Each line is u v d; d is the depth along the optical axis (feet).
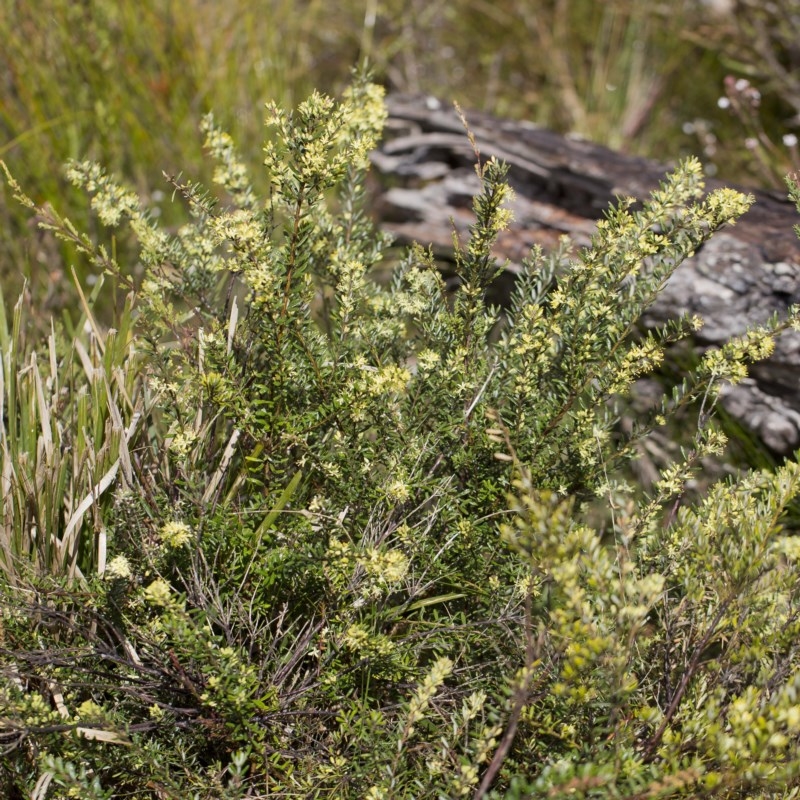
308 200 4.85
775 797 4.08
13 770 4.55
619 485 5.48
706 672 4.62
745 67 12.42
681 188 4.93
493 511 5.23
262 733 4.46
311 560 4.83
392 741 4.34
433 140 9.70
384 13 15.20
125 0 11.02
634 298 5.18
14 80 10.35
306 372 5.23
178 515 5.07
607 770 3.66
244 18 12.16
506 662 4.78
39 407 5.61
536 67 14.97
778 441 7.00
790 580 4.28
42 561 5.24
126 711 4.71
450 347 5.35
